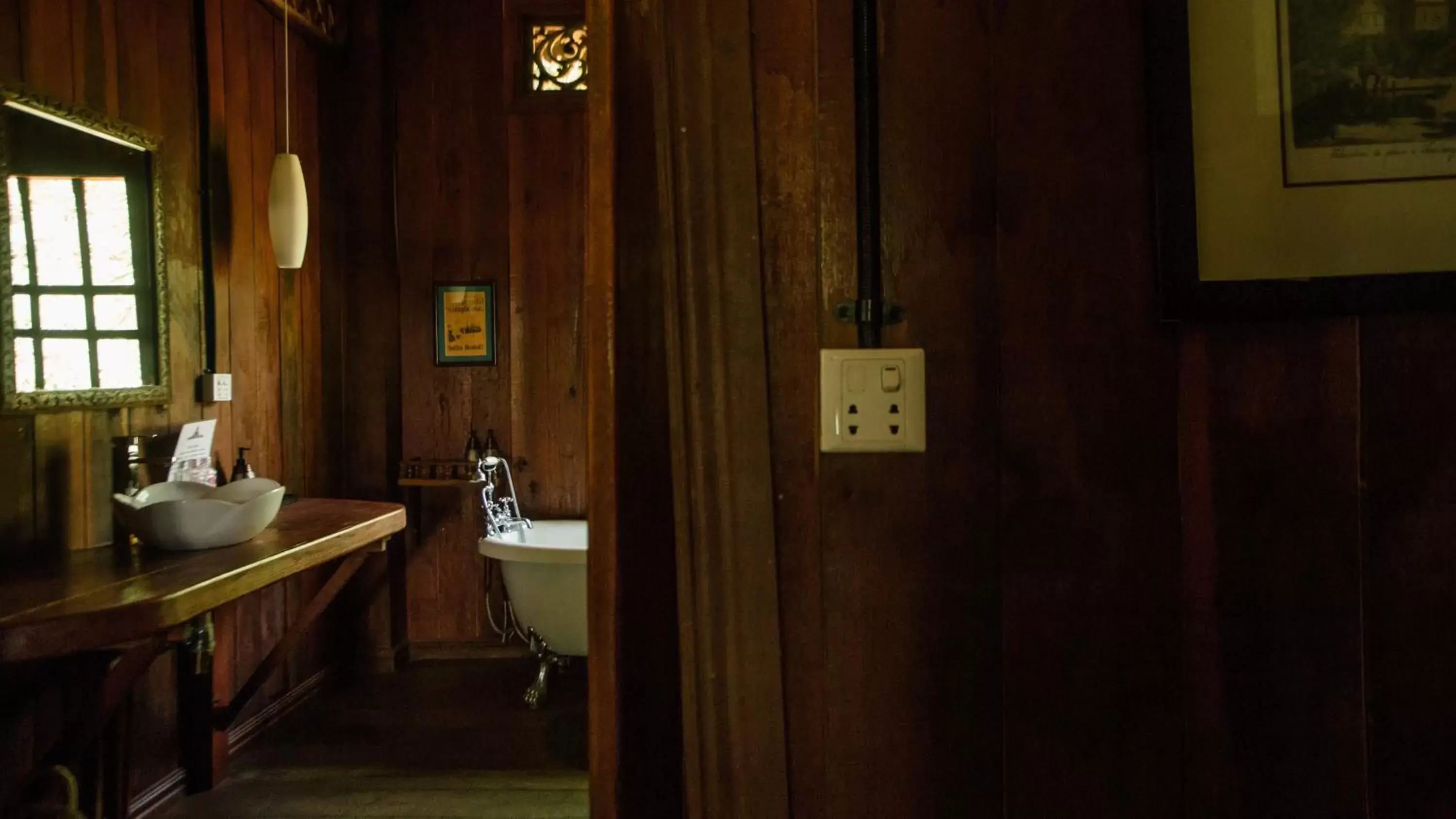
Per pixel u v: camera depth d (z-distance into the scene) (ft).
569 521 11.80
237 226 8.97
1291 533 2.64
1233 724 2.66
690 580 2.75
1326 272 2.55
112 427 6.98
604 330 2.80
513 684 10.96
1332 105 2.55
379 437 11.45
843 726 2.74
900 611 2.74
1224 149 2.59
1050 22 2.71
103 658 6.47
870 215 2.71
